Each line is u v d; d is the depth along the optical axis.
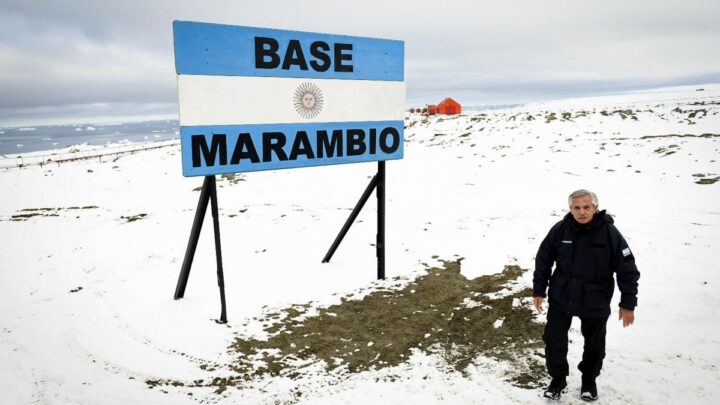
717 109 29.84
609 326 4.96
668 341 4.52
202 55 5.39
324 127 6.51
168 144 45.47
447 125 40.28
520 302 5.85
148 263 8.66
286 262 8.32
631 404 3.50
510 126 33.56
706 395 3.56
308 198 16.97
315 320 5.69
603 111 34.62
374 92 6.93
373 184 7.15
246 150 5.84
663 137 22.69
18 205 16.94
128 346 5.12
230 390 4.14
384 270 7.20
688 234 8.55
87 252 9.62
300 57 6.18
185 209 15.48
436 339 5.03
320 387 4.13
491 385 3.97
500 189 16.20
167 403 3.96
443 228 10.72
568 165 19.50
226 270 7.96
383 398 3.88
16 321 6.00
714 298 5.47
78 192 19.48
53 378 4.47
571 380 3.89
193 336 5.32
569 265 3.34
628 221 10.05
